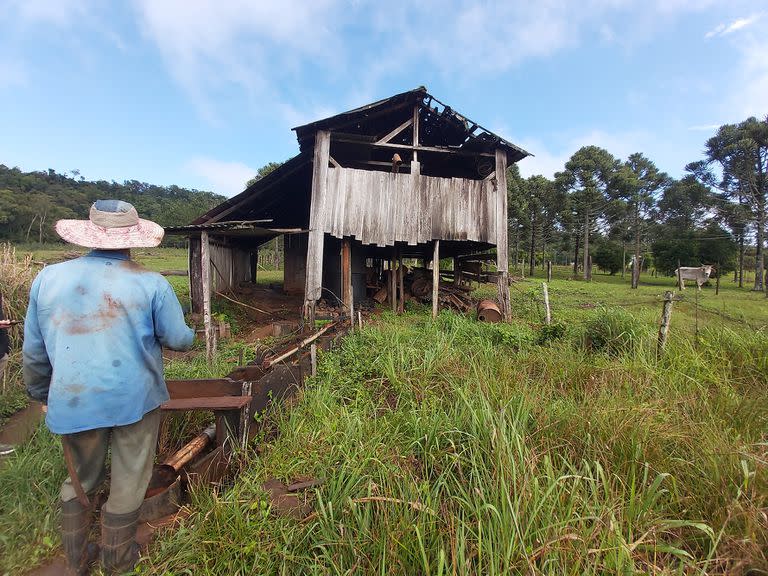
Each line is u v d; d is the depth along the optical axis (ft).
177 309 6.89
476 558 6.35
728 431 9.99
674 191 117.91
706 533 6.75
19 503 7.45
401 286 36.73
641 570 6.04
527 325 29.66
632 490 7.13
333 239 39.50
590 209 112.98
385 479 8.07
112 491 6.21
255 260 53.31
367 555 6.32
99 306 5.93
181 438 10.44
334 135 29.12
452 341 18.97
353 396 13.42
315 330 21.02
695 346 17.51
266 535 6.70
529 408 10.39
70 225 6.21
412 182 30.99
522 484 7.11
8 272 18.84
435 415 10.40
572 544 6.16
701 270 58.70
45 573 6.27
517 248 129.59
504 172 32.63
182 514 7.42
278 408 11.37
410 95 29.60
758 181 95.66
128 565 6.18
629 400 11.87
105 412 5.82
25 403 14.01
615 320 19.22
